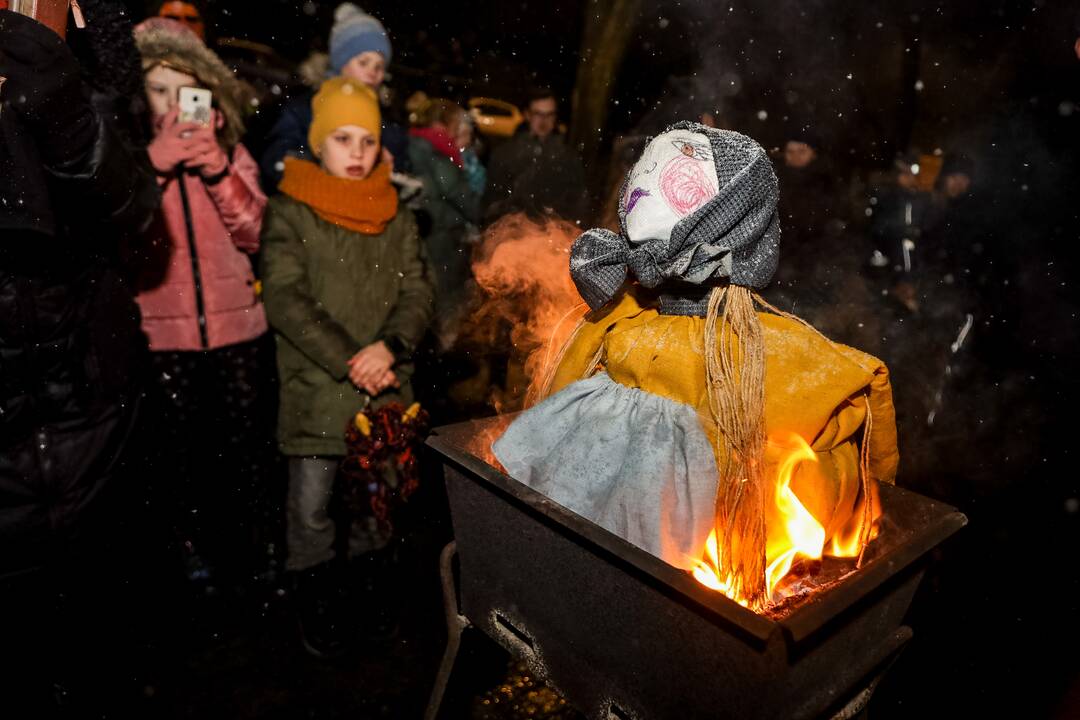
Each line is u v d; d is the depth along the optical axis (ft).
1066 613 6.98
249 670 6.05
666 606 3.07
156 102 6.37
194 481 8.25
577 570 3.49
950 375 10.99
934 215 11.23
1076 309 10.06
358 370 6.23
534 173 11.41
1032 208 9.98
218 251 6.91
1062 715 5.69
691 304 3.78
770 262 3.60
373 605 6.82
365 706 5.76
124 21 4.85
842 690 3.37
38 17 4.12
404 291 6.88
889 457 4.06
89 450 4.81
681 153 3.65
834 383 3.45
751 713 2.91
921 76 11.65
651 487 3.52
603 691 3.61
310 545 6.61
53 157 4.15
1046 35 9.60
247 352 7.40
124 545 7.23
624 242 3.92
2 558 4.68
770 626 2.68
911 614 6.95
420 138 10.34
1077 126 9.21
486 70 17.26
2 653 5.65
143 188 5.07
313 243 6.38
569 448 3.87
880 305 11.17
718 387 3.51
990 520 8.52
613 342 3.94
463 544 4.34
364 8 18.72
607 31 18.35
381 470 6.42
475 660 4.83
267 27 17.54
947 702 5.87
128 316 5.20
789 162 10.36
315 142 6.50
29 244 4.26
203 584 6.99
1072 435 10.06
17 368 4.40
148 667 5.94
